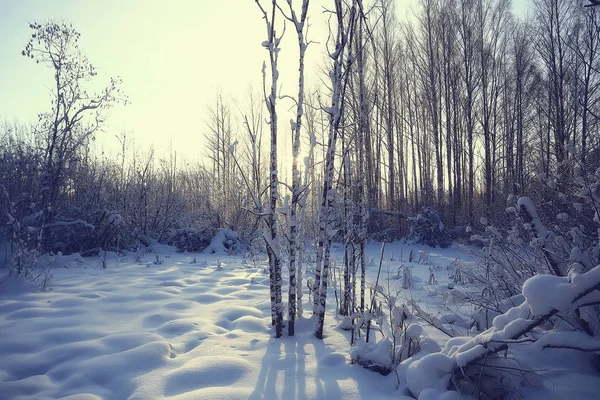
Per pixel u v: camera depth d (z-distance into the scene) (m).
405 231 17.58
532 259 3.95
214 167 17.75
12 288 5.96
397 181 22.45
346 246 4.75
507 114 21.44
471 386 2.72
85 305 5.18
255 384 2.89
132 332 4.08
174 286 6.45
